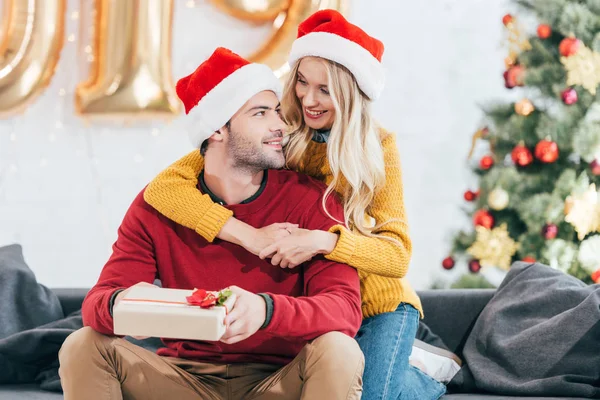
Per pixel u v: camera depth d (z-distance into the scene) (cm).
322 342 175
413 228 383
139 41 344
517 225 336
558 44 333
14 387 248
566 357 236
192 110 200
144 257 198
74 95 367
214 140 199
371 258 195
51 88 367
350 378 172
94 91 347
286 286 196
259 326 172
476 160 366
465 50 379
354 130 211
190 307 168
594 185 329
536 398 228
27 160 370
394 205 214
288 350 194
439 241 383
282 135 200
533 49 332
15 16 345
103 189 373
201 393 187
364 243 196
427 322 277
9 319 264
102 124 371
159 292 176
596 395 229
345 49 210
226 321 167
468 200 348
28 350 249
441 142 381
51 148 370
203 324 163
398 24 377
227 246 196
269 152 196
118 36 343
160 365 185
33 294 270
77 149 371
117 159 373
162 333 165
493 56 379
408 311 228
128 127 371
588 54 320
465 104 380
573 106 327
